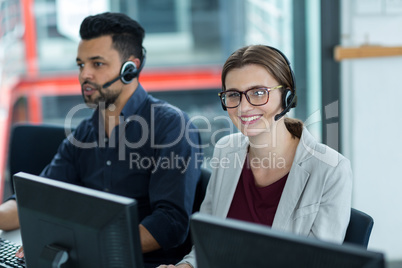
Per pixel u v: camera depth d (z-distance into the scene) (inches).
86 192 44.5
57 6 156.2
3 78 152.7
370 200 113.5
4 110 151.5
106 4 162.7
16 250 65.9
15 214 73.6
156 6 175.5
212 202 64.8
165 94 178.2
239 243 37.1
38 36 156.3
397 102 111.0
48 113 159.5
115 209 42.0
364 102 111.0
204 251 39.0
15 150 92.0
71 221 44.5
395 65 109.6
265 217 60.3
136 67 77.2
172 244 67.8
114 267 42.6
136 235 42.1
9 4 151.8
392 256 114.6
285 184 59.0
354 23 108.9
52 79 158.9
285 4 132.7
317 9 115.0
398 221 113.8
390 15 108.2
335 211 56.2
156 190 71.2
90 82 75.3
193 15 178.2
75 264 45.1
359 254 32.5
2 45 152.0
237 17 168.4
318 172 57.7
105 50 74.3
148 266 69.6
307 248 34.2
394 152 112.5
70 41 158.6
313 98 121.7
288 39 132.6
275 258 35.4
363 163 112.7
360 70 109.7
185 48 179.3
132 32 75.9
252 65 56.5
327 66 111.3
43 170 84.3
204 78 178.5
